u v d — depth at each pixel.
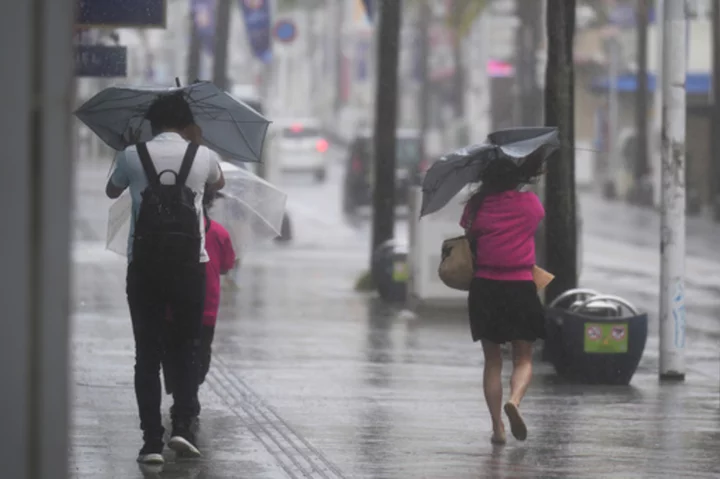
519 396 29.20
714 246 102.75
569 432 31.80
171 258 25.34
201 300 26.17
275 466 27.12
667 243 39.91
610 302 41.62
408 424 32.31
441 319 53.59
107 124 28.47
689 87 153.75
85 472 26.06
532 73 150.62
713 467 28.12
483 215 29.09
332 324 51.50
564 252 43.31
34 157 12.85
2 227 12.38
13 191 12.51
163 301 25.86
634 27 173.38
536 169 29.48
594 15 162.00
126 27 38.22
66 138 13.11
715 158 129.88
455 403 35.38
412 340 47.50
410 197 56.78
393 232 64.81
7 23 12.41
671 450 29.86
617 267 84.75
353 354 43.78
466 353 44.56
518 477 26.84
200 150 26.06
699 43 157.38
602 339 38.97
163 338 26.48
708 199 154.12
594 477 26.98
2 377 12.48
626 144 162.25
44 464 13.02
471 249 29.39
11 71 12.46
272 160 98.12
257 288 64.62
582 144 179.38
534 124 150.75
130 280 25.78
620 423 33.06
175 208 25.44
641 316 39.12
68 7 13.08
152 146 25.92
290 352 43.88
